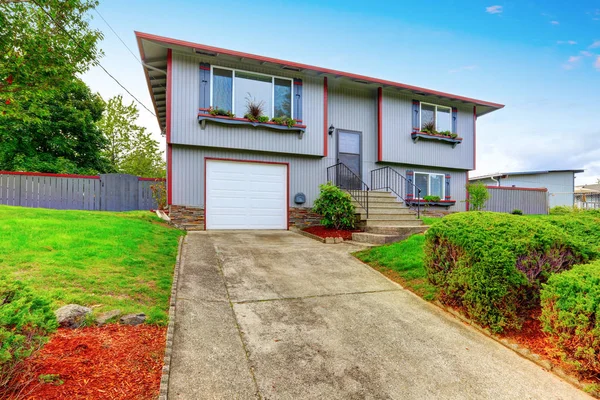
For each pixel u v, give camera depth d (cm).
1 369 170
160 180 1132
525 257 348
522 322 335
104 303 312
